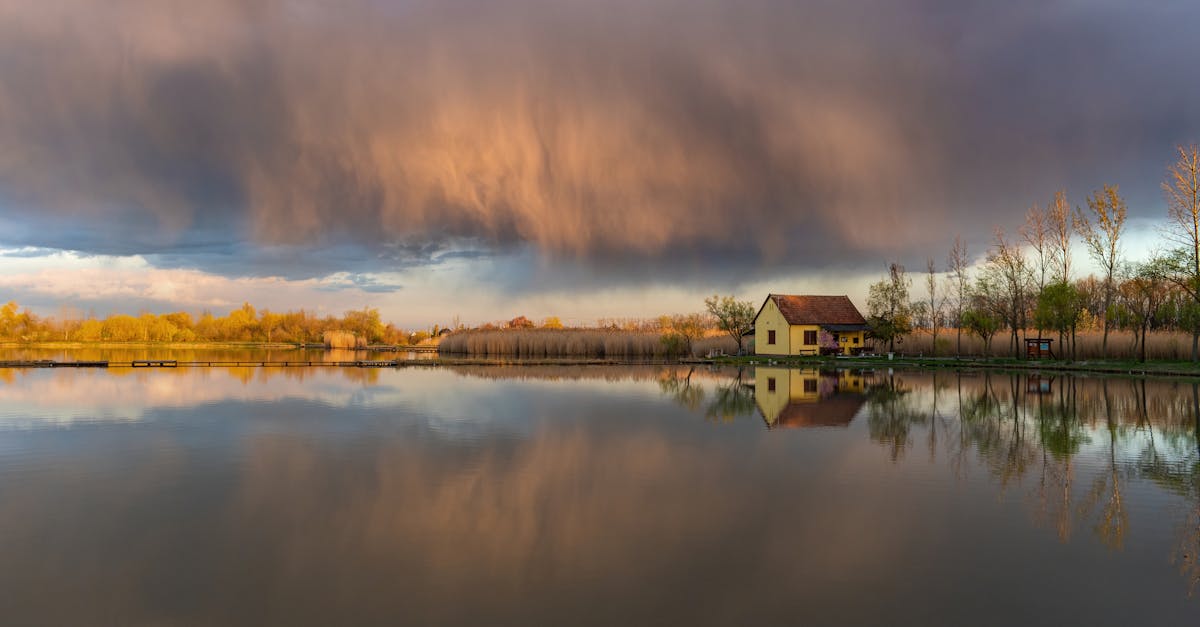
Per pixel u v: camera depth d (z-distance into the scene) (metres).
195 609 8.16
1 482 14.24
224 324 141.50
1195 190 42.72
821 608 8.20
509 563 9.60
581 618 7.91
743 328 70.81
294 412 25.11
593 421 22.72
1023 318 59.78
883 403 27.97
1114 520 11.60
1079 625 7.76
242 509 12.22
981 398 29.66
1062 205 57.03
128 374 45.19
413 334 134.25
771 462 16.12
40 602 8.38
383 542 10.49
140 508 12.31
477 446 18.16
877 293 66.44
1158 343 51.34
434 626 7.69
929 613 8.07
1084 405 27.05
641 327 82.12
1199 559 9.76
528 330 77.88
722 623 7.80
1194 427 21.36
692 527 11.21
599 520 11.58
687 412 25.12
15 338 123.50
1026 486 13.85
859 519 11.62
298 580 9.01
